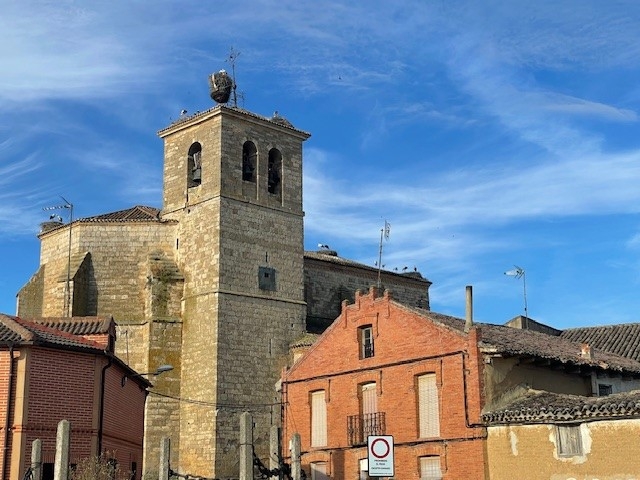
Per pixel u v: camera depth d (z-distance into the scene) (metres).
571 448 33.03
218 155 60.12
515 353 37.41
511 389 37.88
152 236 61.75
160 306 59.22
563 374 40.47
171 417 57.44
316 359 45.34
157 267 60.06
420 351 39.97
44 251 63.88
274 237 62.00
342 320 44.38
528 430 34.59
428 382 39.69
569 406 33.19
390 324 41.81
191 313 58.94
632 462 31.02
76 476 29.53
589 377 41.44
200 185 60.97
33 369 31.48
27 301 62.78
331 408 43.78
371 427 41.41
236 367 57.25
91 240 61.41
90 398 32.88
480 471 35.97
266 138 63.28
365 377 42.38
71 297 58.88
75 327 38.50
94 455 31.41
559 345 44.09
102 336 37.53
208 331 57.44
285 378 46.72
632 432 31.20
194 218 60.62
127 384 39.34
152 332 58.44
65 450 28.17
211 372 56.44
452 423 37.72
